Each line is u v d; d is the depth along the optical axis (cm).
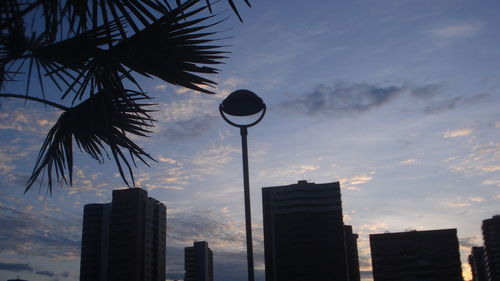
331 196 17338
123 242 14750
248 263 809
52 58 632
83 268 15862
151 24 608
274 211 17425
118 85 655
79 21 580
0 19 547
